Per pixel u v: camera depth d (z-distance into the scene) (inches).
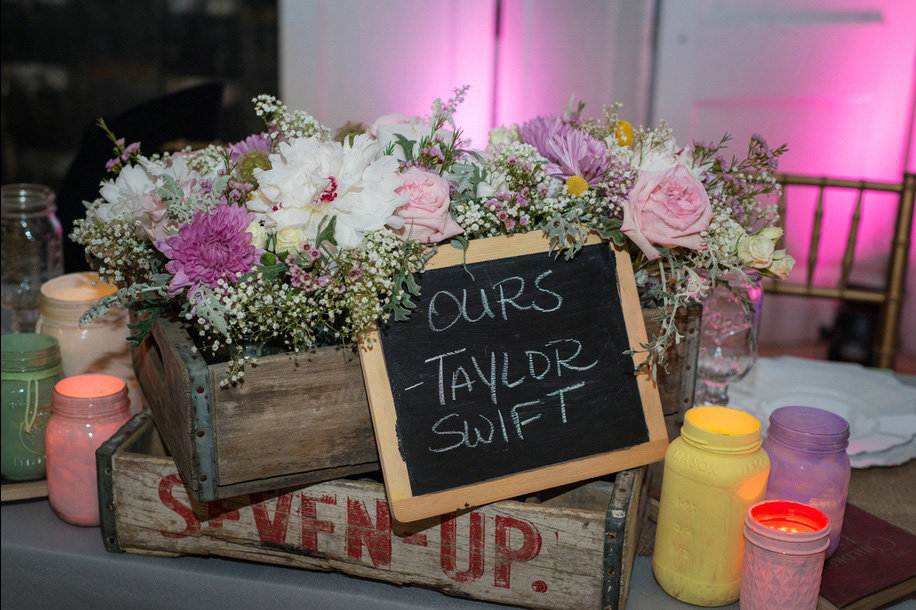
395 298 35.6
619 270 40.3
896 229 71.8
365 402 37.4
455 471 36.4
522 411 38.0
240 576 39.1
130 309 43.3
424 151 37.9
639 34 128.5
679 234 36.3
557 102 135.5
